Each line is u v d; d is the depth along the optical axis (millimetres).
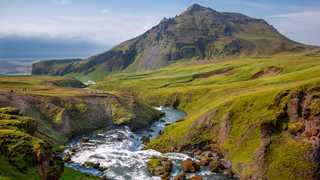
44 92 171250
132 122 155750
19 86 194500
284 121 98438
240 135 105250
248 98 114250
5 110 97500
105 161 104875
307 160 86938
